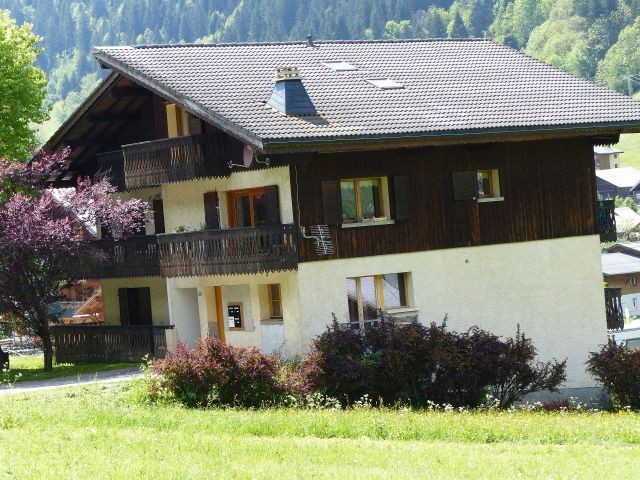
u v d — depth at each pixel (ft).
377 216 165.78
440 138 159.02
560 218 176.65
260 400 135.33
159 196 192.95
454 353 146.20
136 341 192.75
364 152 163.12
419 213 166.71
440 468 91.76
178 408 127.44
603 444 109.29
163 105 184.24
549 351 175.01
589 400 177.06
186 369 134.00
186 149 170.30
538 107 171.83
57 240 178.81
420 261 166.50
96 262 193.06
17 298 184.85
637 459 98.22
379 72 177.78
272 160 157.99
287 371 140.36
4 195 188.85
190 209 183.73
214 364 134.31
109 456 93.66
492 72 183.42
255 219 171.83
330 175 161.07
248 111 156.97
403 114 161.79
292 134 150.30
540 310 174.60
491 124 162.50
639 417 135.13
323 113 158.71
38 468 88.22
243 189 170.60
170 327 185.78
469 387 147.23
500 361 148.25
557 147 176.96
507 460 96.37
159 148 175.42
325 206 160.45
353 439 107.96
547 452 102.58
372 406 144.05
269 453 96.84
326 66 177.99
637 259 456.86
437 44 193.98
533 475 89.86
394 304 166.50
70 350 205.16
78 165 207.62
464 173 169.58
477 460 95.81
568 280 176.76
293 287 160.66
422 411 133.28
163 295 199.72
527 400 167.53
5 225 178.29
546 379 160.25
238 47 181.16
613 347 162.40
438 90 173.68
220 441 101.91
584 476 89.66
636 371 157.58
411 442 106.52
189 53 177.06
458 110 166.50
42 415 117.50
